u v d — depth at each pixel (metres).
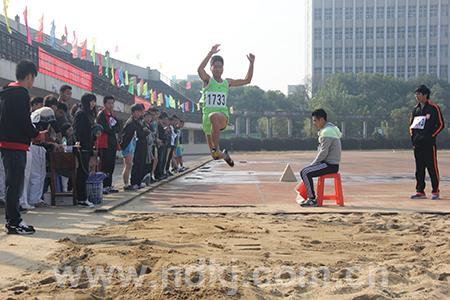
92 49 27.97
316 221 6.73
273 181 13.89
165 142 13.38
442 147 65.88
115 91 29.64
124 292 3.47
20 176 5.68
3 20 26.50
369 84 95.44
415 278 3.86
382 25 109.62
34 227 6.10
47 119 7.66
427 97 9.44
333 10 111.06
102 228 6.03
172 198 9.65
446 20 107.31
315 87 103.62
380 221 6.66
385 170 19.41
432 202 8.93
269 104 94.38
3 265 4.20
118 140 10.74
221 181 13.94
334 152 8.38
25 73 5.68
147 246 4.89
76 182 8.10
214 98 6.48
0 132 5.61
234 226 6.20
